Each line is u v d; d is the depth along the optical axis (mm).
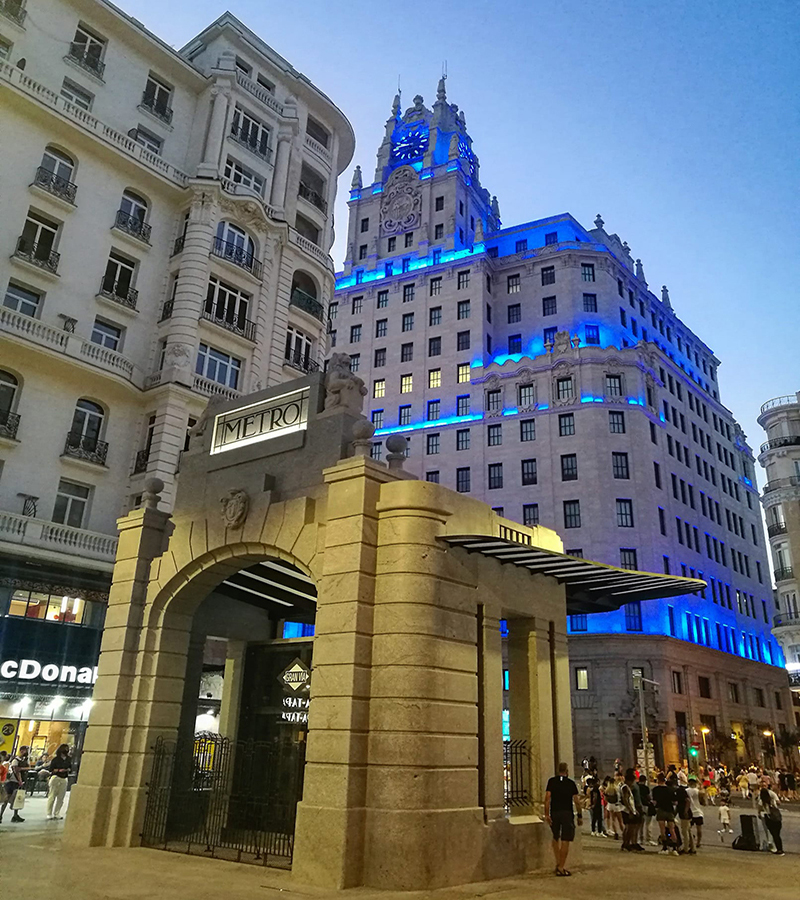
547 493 52438
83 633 25391
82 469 26812
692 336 72562
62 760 18250
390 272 65875
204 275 30625
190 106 34000
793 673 54469
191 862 11547
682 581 14461
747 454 75500
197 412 29062
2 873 10086
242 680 15906
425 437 58594
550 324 58594
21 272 26578
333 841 10055
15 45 28203
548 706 13820
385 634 11062
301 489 12953
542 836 12719
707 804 36125
